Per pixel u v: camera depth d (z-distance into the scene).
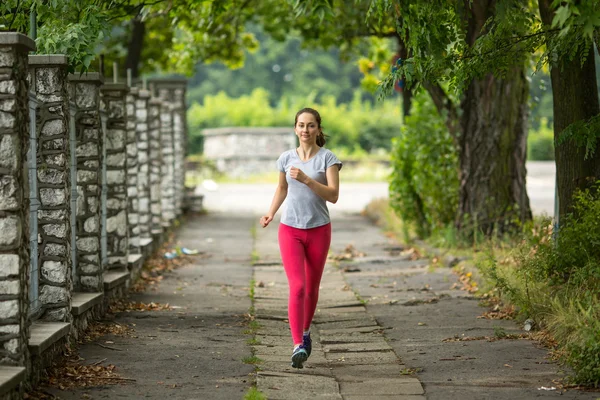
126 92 22.00
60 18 17.14
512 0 15.59
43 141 15.39
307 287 14.88
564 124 18.05
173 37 46.69
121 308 20.09
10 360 12.16
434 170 31.44
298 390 13.09
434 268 26.73
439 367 14.55
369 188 69.19
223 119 101.12
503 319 18.45
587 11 10.79
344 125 102.06
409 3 14.85
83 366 14.30
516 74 28.38
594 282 16.98
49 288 15.42
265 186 72.50
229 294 22.80
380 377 13.99
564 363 14.33
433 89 28.86
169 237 36.19
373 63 47.88
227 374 13.98
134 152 25.97
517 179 28.56
